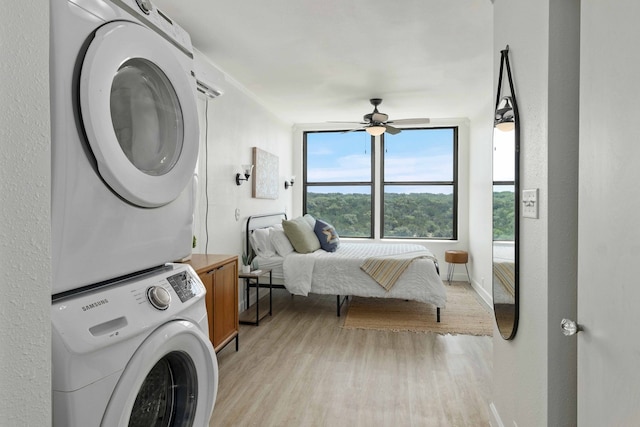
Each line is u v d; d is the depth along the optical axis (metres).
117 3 1.01
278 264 4.23
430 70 3.60
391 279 3.91
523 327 1.59
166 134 1.19
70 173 0.83
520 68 1.62
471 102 4.78
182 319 1.15
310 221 5.03
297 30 2.77
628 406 0.86
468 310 4.27
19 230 0.58
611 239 0.93
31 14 0.60
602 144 0.97
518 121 1.65
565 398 1.33
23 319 0.58
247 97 4.38
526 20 1.54
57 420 0.77
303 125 6.34
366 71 3.64
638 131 0.82
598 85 0.99
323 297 4.88
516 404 1.68
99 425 0.84
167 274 1.20
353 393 2.41
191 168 1.27
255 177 4.52
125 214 1.01
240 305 4.24
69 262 0.84
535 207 1.45
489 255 4.57
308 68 3.56
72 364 0.78
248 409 2.22
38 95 0.61
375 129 4.65
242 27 2.72
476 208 5.26
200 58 3.21
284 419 2.12
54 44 0.79
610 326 0.94
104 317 0.88
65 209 0.82
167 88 1.19
